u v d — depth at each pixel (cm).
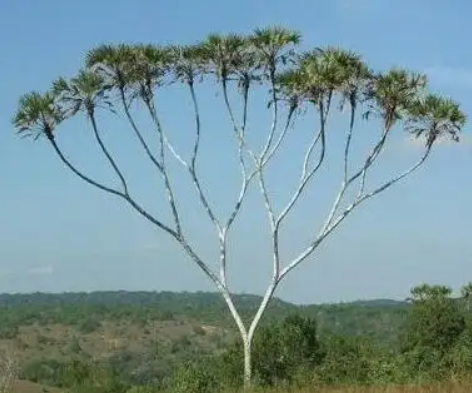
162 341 13938
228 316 15925
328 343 4409
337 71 2723
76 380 8419
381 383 2542
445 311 4944
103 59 2762
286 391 2497
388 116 2820
